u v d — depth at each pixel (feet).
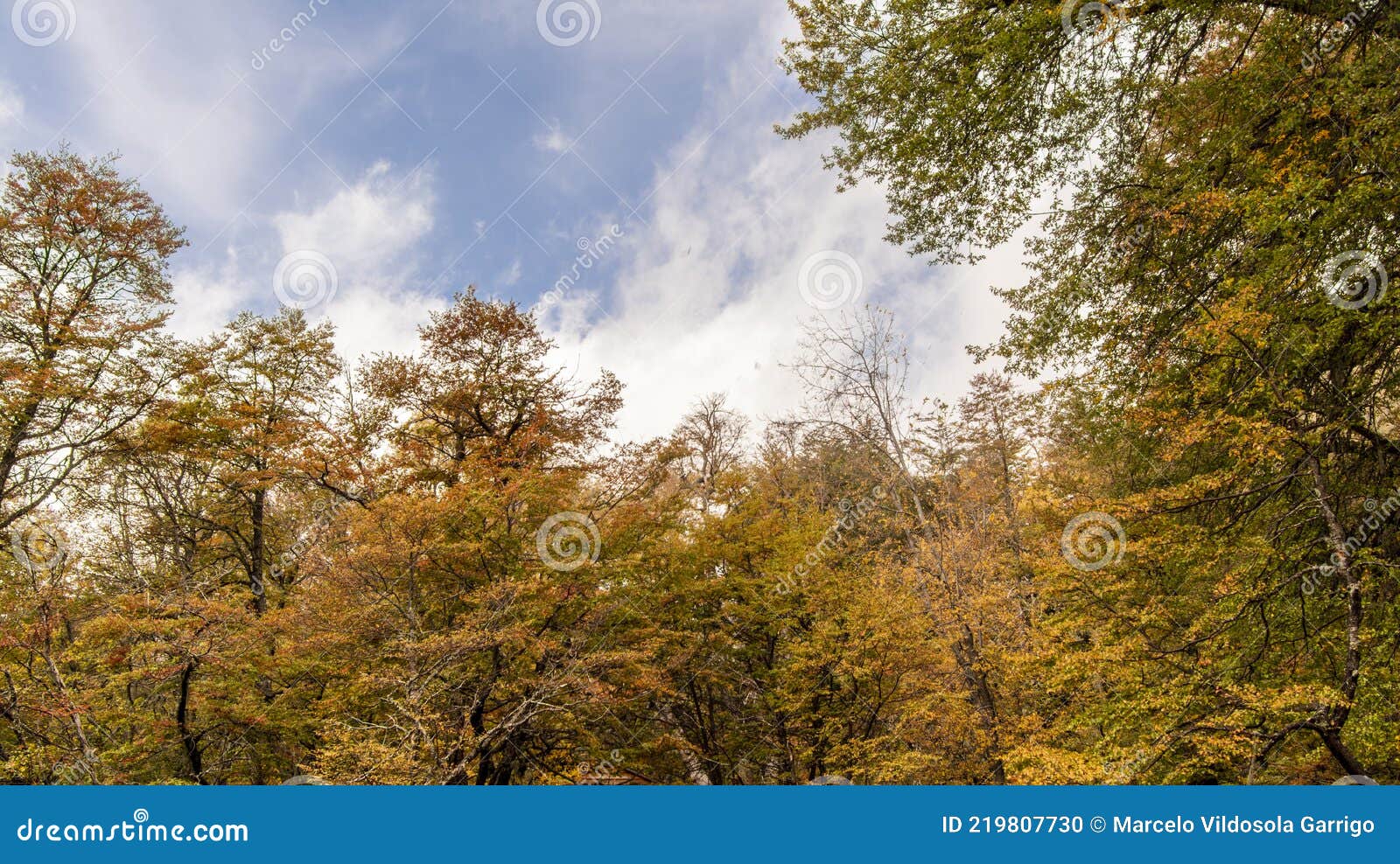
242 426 58.39
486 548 39.55
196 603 39.86
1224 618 30.19
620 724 45.47
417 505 36.55
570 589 40.45
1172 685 28.86
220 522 62.59
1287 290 29.22
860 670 43.50
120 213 57.98
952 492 59.52
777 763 50.37
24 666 37.40
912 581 52.80
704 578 52.70
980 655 46.44
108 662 38.99
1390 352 30.04
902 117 37.88
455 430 58.54
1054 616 37.22
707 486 59.47
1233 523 31.73
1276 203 26.78
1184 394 31.24
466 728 35.19
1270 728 28.53
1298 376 30.09
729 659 51.78
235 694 44.06
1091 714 33.35
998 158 37.09
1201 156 33.88
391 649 36.22
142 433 56.54
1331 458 31.58
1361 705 26.89
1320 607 30.76
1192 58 36.35
